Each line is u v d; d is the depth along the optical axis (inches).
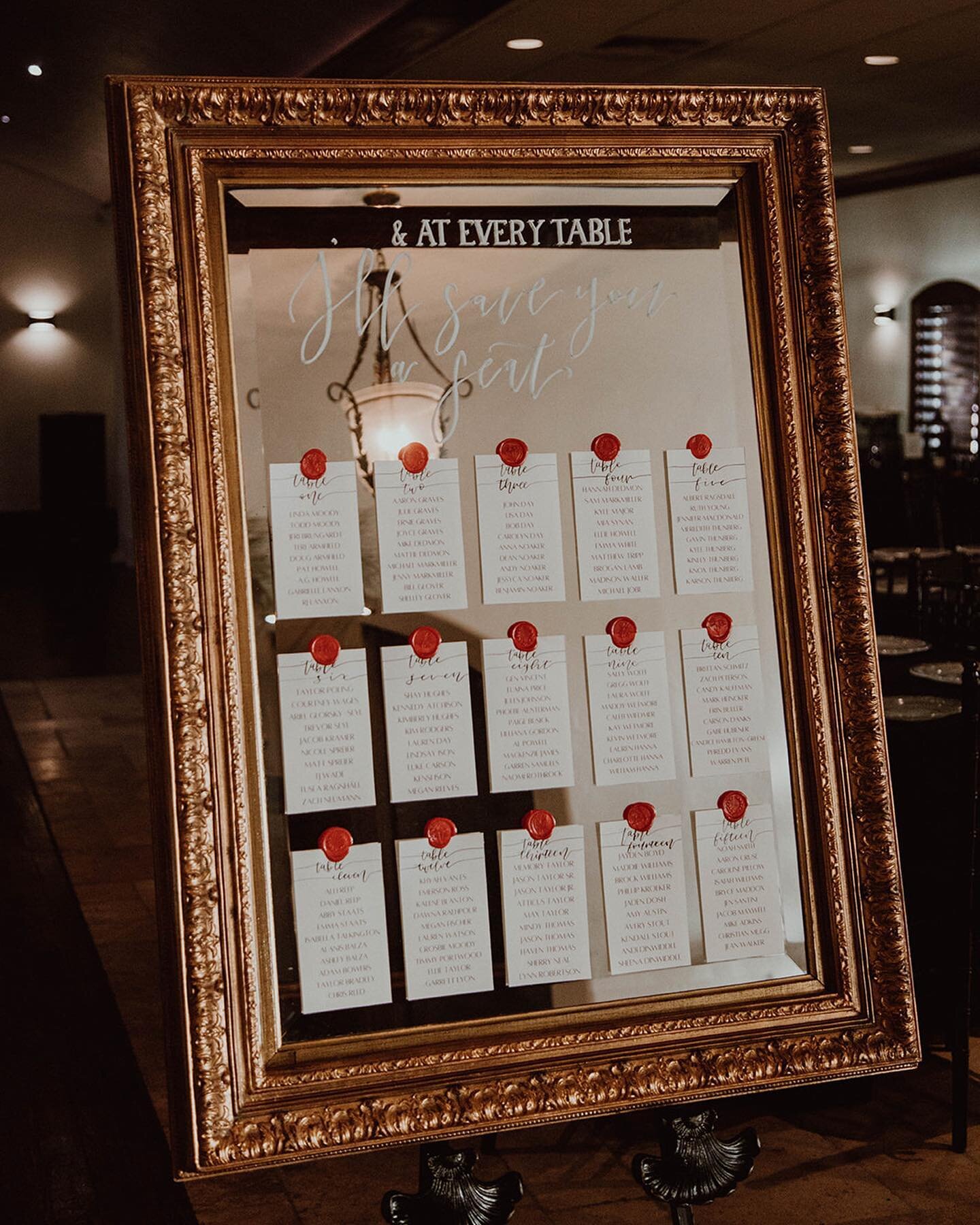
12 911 182.1
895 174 493.4
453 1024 57.6
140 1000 150.7
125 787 246.5
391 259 59.2
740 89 62.6
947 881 122.3
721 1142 64.9
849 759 62.5
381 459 58.7
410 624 58.6
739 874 61.7
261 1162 54.5
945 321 514.0
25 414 598.5
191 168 56.7
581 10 257.3
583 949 59.6
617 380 61.7
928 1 262.4
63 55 375.9
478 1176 108.2
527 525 60.1
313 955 56.9
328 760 57.6
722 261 63.3
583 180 61.3
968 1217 100.1
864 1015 61.9
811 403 63.0
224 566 55.8
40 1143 118.9
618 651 60.8
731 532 62.6
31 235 589.0
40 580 549.3
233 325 57.1
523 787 59.4
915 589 202.2
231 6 274.8
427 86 59.2
